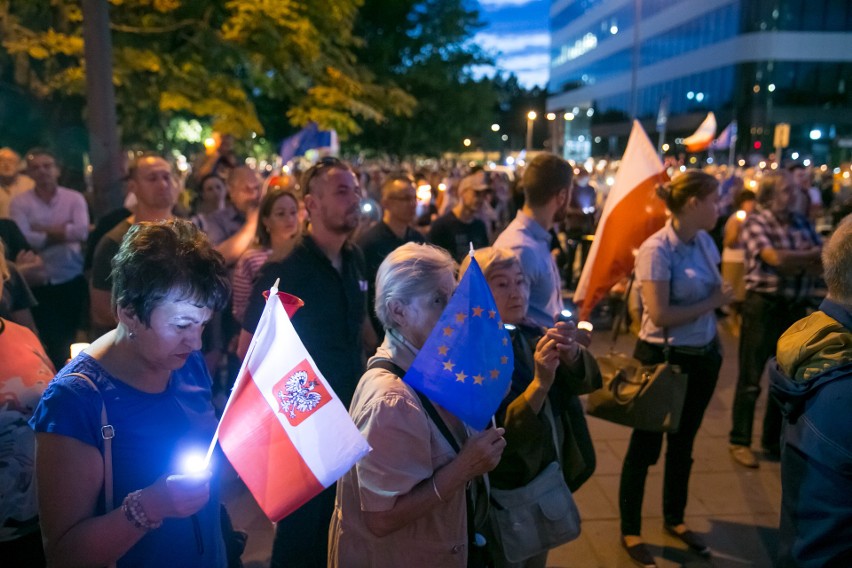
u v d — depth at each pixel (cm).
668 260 346
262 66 801
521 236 313
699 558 361
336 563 198
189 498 144
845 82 3834
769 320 464
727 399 595
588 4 6100
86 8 496
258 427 159
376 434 181
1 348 206
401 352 201
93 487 152
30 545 211
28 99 771
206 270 155
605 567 352
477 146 4706
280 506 156
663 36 4744
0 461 199
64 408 150
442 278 201
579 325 261
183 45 778
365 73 1030
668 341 356
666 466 378
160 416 163
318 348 295
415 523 188
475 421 181
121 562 160
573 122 6556
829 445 174
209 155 627
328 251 305
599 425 536
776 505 416
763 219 469
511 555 228
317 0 813
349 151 2683
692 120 4422
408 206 466
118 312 155
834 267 190
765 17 3794
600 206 1383
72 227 490
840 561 173
